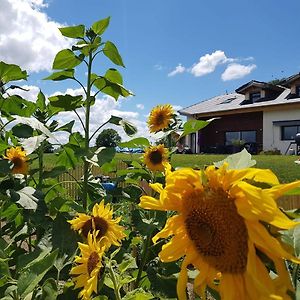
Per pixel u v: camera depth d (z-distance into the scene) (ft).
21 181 10.05
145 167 11.34
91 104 10.57
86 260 5.06
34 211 8.14
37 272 5.02
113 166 10.82
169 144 12.16
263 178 2.89
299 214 3.05
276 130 109.29
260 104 112.16
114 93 10.73
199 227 3.12
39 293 5.87
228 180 2.96
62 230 6.64
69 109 10.16
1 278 5.50
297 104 102.83
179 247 3.28
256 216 2.67
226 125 120.67
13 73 10.28
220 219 2.97
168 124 12.22
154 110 12.37
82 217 6.40
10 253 7.50
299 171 44.68
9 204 8.80
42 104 10.93
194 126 9.64
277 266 2.77
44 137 8.41
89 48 9.91
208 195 3.07
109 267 4.83
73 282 6.07
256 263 2.79
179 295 3.22
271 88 116.57
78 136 11.19
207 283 3.18
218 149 118.93
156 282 5.59
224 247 2.98
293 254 2.95
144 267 8.34
